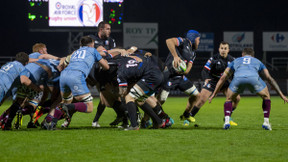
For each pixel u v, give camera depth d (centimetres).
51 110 2111
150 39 7519
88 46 2106
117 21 6838
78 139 1716
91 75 2177
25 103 2270
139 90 2019
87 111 2044
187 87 2438
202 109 4019
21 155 1380
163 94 2436
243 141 1683
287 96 6656
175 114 3438
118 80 2016
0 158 1334
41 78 2145
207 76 2625
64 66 2133
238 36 7838
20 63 2181
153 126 2180
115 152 1437
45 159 1321
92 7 6806
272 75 7244
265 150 1482
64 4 6744
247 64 2123
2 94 2119
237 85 2102
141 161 1298
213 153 1424
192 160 1313
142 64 2022
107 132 1948
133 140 1695
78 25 6794
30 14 6675
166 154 1407
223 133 1939
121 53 2197
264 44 7919
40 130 2047
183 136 1822
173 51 2298
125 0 9475
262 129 2150
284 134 1906
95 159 1325
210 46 7738
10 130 2053
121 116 2323
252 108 4044
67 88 2020
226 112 2136
